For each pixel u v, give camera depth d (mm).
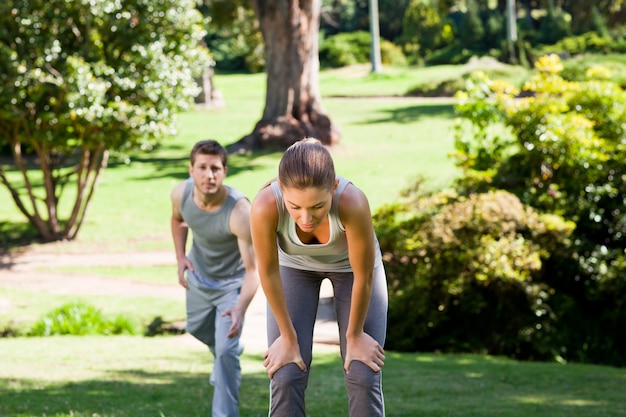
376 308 4383
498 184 15086
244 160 29031
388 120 37875
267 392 8500
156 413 7168
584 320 13766
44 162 20688
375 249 4285
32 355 10695
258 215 3990
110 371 9586
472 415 7641
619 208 14539
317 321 13578
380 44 69000
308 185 3635
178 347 11648
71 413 6777
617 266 13492
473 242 13117
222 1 37938
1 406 7344
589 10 61969
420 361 11422
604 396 8984
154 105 19328
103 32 19125
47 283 16922
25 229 22328
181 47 19641
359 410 4273
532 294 12891
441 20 70250
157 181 27234
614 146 15258
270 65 30797
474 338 13305
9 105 18344
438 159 28266
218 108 44438
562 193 14594
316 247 4117
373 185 24922
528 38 67125
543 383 9789
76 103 18109
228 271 6887
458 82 47812
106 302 15109
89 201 21344
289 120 30547
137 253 19672
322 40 73812
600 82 15906
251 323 13680
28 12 18188
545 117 14914
